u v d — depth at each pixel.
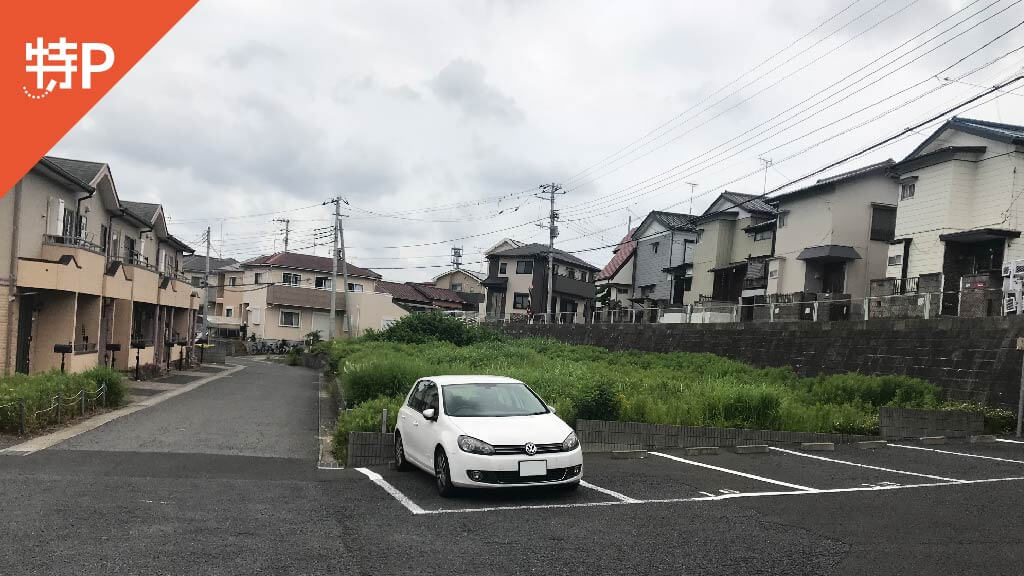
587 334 35.28
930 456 10.61
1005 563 5.23
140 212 25.58
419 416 8.49
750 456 10.55
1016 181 19.05
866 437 12.14
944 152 20.62
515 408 8.27
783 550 5.54
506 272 53.81
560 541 5.71
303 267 50.84
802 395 14.48
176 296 27.73
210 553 5.16
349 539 5.67
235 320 53.12
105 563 4.85
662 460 10.08
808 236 27.19
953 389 14.80
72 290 16.67
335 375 22.12
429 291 61.28
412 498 7.32
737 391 12.36
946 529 6.24
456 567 5.01
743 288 31.31
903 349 16.56
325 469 9.10
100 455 9.54
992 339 14.35
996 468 9.60
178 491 7.36
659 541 5.75
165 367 27.23
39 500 6.65
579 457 7.51
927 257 21.17
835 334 19.00
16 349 15.70
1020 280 15.15
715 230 35.50
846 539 5.88
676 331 27.17
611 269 52.53
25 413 11.09
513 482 7.14
